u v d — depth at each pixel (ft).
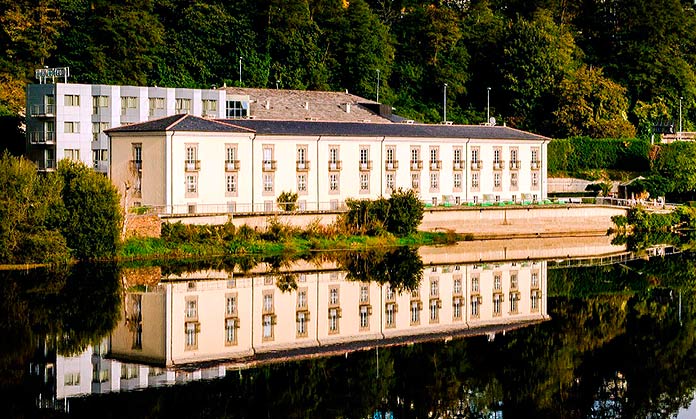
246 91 566.77
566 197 536.42
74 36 575.38
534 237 465.47
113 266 339.57
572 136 643.45
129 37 582.35
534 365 227.20
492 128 507.30
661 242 460.14
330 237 404.77
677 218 513.45
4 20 558.97
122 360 218.59
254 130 417.69
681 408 199.00
